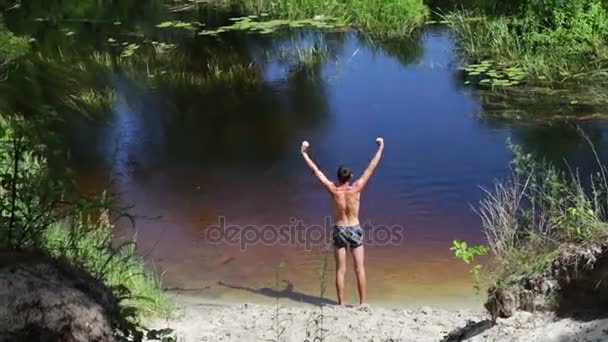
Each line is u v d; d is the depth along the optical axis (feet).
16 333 12.75
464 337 20.34
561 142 51.16
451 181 45.42
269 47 78.33
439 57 73.36
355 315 29.53
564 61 65.31
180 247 37.76
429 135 53.83
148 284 30.40
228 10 92.73
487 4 82.28
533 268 19.86
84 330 13.15
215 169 49.16
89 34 82.48
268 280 34.58
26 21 86.53
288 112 60.64
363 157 50.49
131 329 14.74
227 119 59.36
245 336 26.94
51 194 20.30
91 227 27.48
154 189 45.73
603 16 71.72
